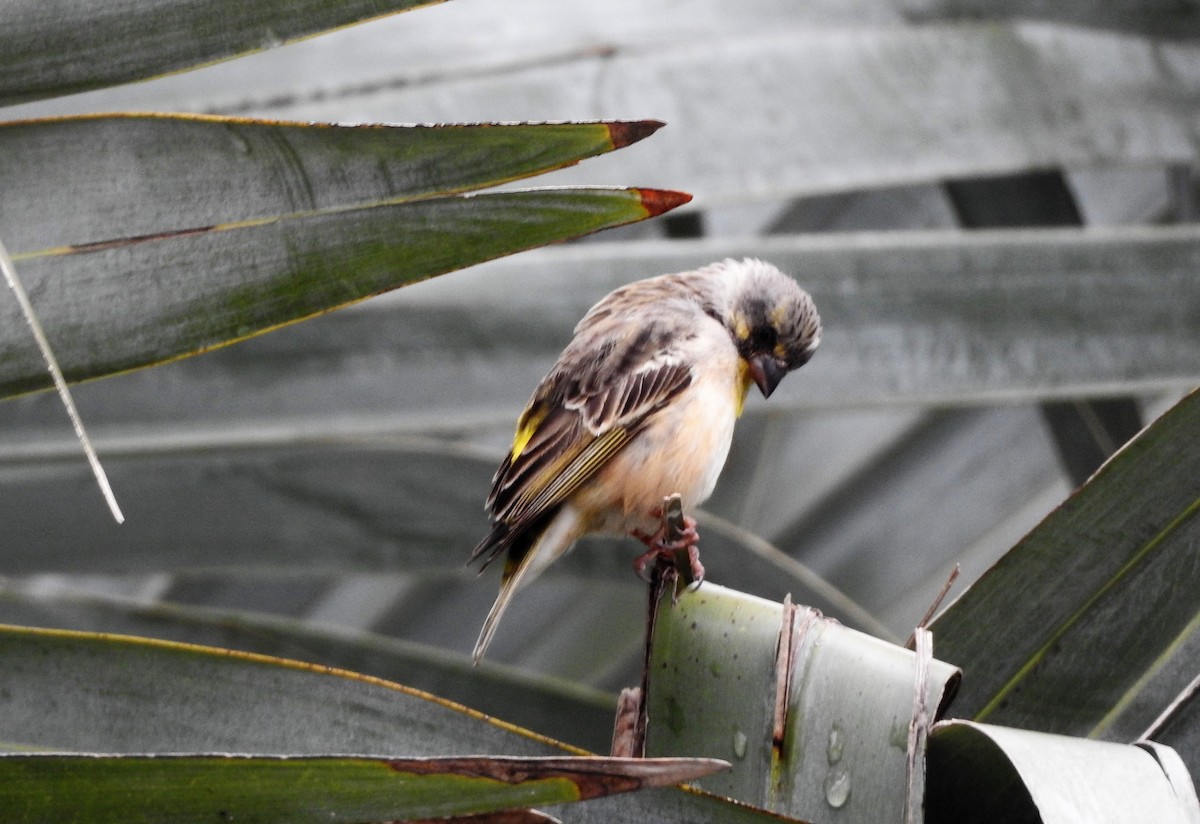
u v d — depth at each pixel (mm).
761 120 9094
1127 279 8648
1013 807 4902
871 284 8586
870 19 9523
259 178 5082
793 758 5113
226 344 5262
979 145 9484
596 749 8828
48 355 4027
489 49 8805
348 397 8336
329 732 5125
